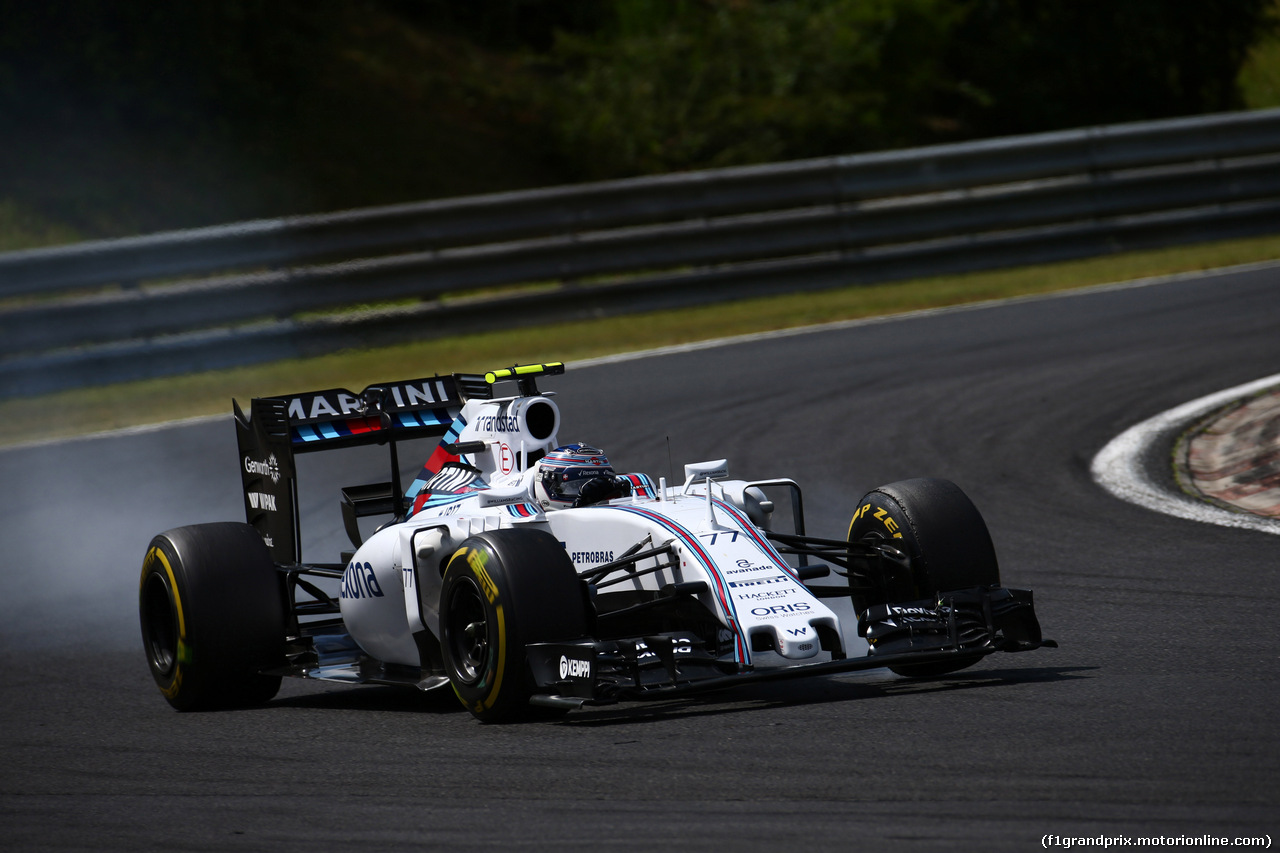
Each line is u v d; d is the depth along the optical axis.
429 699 22.39
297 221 56.53
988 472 35.12
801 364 49.50
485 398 26.30
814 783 15.27
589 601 19.19
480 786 16.16
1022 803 14.20
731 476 36.16
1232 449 34.81
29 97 73.44
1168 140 69.44
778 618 18.19
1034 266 66.75
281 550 25.16
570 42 95.81
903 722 17.53
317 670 22.44
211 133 77.94
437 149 84.75
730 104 87.12
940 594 19.89
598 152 86.25
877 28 94.00
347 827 15.09
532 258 59.75
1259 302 53.69
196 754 19.25
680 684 17.78
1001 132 102.69
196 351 54.06
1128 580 25.70
